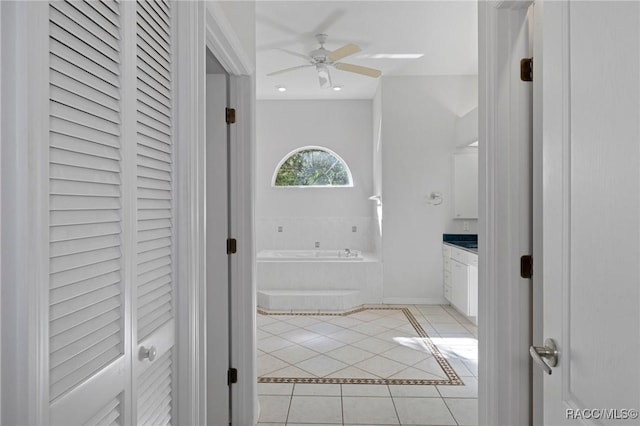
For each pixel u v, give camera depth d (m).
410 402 2.72
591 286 0.77
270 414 2.57
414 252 5.52
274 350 3.72
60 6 0.76
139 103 1.12
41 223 0.69
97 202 0.88
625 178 0.65
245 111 2.38
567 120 0.86
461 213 5.45
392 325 4.51
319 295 5.18
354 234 6.55
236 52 2.02
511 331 1.57
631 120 0.64
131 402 1.01
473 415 2.55
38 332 0.68
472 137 4.82
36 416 0.67
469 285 4.46
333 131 6.53
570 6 0.84
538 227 1.54
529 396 1.57
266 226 6.59
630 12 0.64
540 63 1.53
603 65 0.72
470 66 5.08
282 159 6.57
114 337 0.95
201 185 1.46
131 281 1.01
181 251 1.37
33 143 0.67
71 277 0.79
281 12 3.50
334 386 2.96
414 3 3.37
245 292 2.39
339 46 4.28
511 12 1.57
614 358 0.69
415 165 5.52
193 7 1.40
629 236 0.65
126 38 0.99
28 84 0.66
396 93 5.50
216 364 2.35
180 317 1.37
